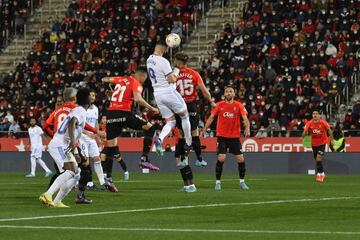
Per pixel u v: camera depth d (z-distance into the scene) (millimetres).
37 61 117750
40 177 85000
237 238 28453
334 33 103875
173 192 53688
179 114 51688
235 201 44719
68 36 118938
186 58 54188
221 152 58094
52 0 131000
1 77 117375
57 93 110375
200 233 29906
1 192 54312
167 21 115688
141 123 54562
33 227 31766
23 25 127562
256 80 101812
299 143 95688
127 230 30812
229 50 108188
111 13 119438
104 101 100812
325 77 99875
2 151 105812
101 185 55719
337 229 31250
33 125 88125
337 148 94500
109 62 111625
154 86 51875
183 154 53781
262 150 97188
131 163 100500
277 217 35781
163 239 28219
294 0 109938
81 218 35219
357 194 51656
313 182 71562
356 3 106750
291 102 97312
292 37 105875
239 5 119875
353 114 94688
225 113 58125
